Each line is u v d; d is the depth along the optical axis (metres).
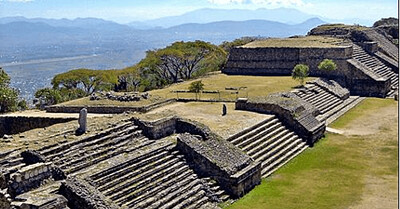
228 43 91.12
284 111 39.31
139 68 72.44
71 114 40.84
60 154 24.44
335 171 31.94
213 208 25.44
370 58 71.69
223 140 30.78
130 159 25.66
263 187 29.30
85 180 22.67
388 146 37.47
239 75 67.50
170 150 28.53
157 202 24.19
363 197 27.23
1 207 19.83
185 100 46.53
